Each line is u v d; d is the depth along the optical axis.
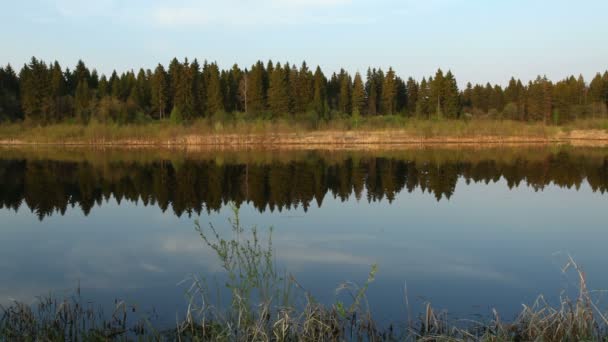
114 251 11.30
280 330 6.22
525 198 18.88
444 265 9.90
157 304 7.77
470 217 15.15
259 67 73.31
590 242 11.82
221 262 10.10
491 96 90.00
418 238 12.35
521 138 56.00
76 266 10.08
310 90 74.62
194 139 55.59
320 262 10.02
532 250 11.14
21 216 15.66
